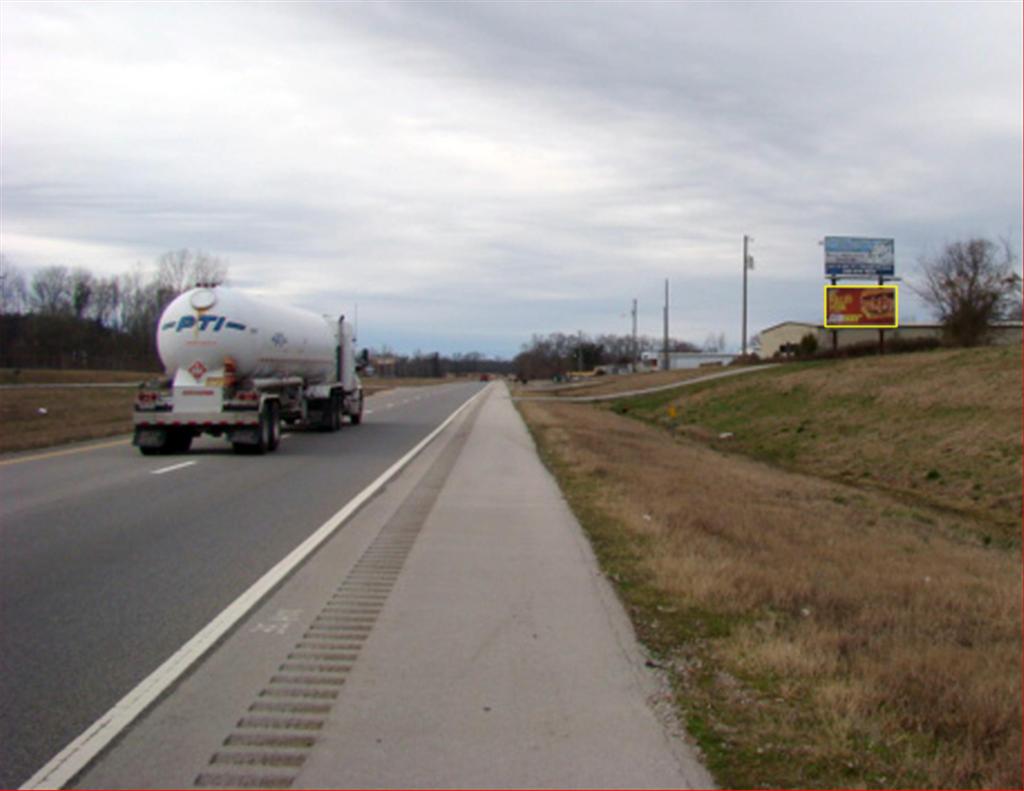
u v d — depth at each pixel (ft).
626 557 30.32
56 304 290.97
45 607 24.20
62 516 38.96
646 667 19.08
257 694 17.66
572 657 19.80
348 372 101.86
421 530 35.88
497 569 28.63
